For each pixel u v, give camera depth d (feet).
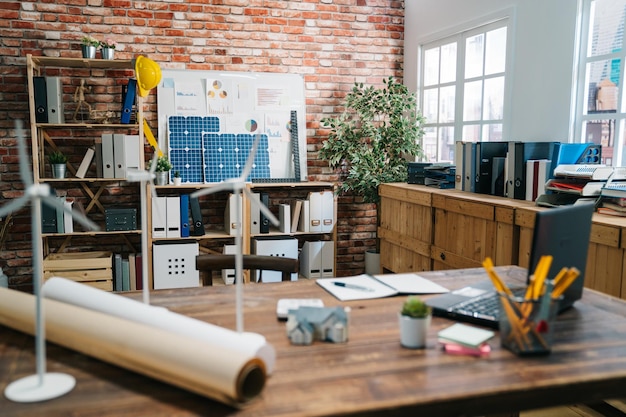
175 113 16.25
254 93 16.90
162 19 16.12
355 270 18.57
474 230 11.98
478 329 5.06
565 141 12.05
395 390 3.96
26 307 4.89
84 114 15.67
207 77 16.49
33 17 15.16
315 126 17.75
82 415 3.60
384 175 16.53
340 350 4.71
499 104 14.33
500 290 4.76
